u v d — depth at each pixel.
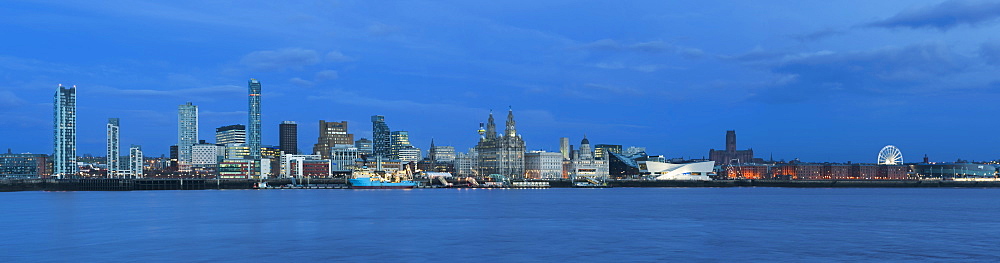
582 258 91.56
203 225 141.75
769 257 92.38
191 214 178.75
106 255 94.38
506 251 98.56
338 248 101.94
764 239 113.56
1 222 150.25
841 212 187.38
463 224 144.25
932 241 111.00
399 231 128.25
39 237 117.50
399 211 193.25
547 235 120.50
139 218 162.75
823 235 120.56
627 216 169.12
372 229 132.25
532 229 132.12
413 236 119.19
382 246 104.44
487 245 105.62
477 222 149.75
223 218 162.38
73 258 91.62
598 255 94.31
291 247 103.19
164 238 115.75
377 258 91.69
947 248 101.75
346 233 124.12
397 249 100.94
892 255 94.31
